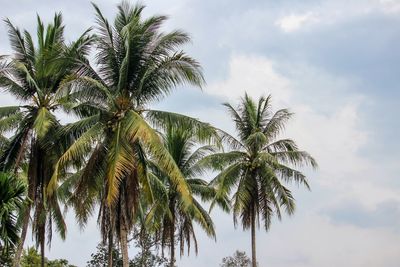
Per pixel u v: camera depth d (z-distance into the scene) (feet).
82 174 86.48
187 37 88.99
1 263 126.21
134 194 85.56
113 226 85.87
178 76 88.28
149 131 81.61
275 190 126.52
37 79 99.86
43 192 99.40
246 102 130.41
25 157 100.99
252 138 121.70
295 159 125.29
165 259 192.24
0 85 99.60
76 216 94.84
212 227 137.39
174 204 136.98
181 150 135.85
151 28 88.38
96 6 88.94
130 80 89.30
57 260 181.57
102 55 89.10
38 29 102.94
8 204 55.88
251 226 127.34
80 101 91.15
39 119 91.97
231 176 126.93
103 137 87.45
